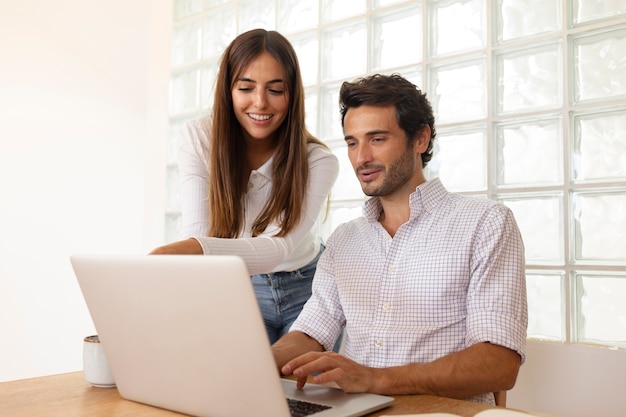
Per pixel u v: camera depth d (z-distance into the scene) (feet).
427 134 4.34
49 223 11.13
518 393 4.97
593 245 4.98
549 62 5.33
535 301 5.25
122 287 2.69
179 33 8.64
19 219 10.85
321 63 7.02
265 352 2.30
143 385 2.84
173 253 3.83
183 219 5.26
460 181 5.82
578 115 5.14
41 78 10.96
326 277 4.39
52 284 11.19
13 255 10.81
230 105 5.08
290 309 5.52
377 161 4.10
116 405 2.88
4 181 10.73
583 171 5.07
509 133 5.53
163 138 8.56
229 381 2.45
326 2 7.04
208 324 2.43
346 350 4.22
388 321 3.95
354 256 4.28
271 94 4.93
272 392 2.34
